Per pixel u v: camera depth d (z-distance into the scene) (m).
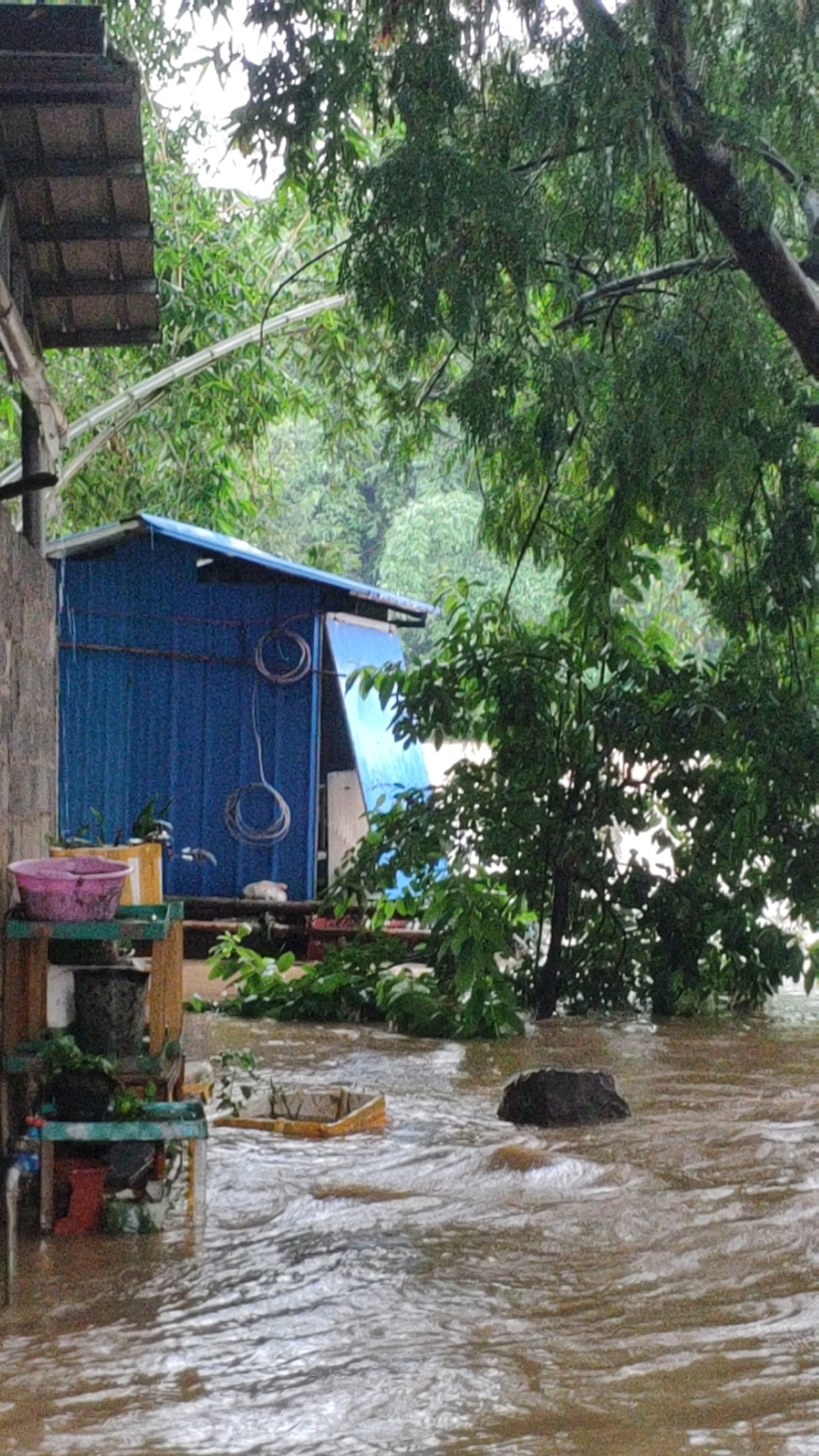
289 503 31.23
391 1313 5.07
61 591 14.60
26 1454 3.97
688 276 11.04
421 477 30.86
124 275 9.02
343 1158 7.16
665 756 11.47
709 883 11.66
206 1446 4.03
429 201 9.42
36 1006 6.52
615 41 9.29
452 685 11.66
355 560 30.69
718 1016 11.86
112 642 14.80
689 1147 7.37
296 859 14.97
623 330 12.12
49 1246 5.81
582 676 11.77
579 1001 12.09
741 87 9.99
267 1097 8.19
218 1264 5.58
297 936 14.73
